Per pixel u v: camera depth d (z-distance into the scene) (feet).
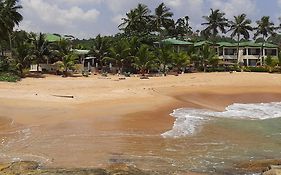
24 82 164.04
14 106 94.38
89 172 43.98
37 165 49.11
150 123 82.79
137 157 56.13
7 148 59.77
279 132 80.48
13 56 216.13
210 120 92.99
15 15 220.84
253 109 116.88
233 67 268.21
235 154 59.93
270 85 171.01
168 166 51.75
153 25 307.99
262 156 59.06
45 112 88.58
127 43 246.68
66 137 67.67
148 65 228.63
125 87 148.15
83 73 226.17
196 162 54.34
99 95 119.65
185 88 150.00
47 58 231.71
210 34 339.57
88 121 81.20
